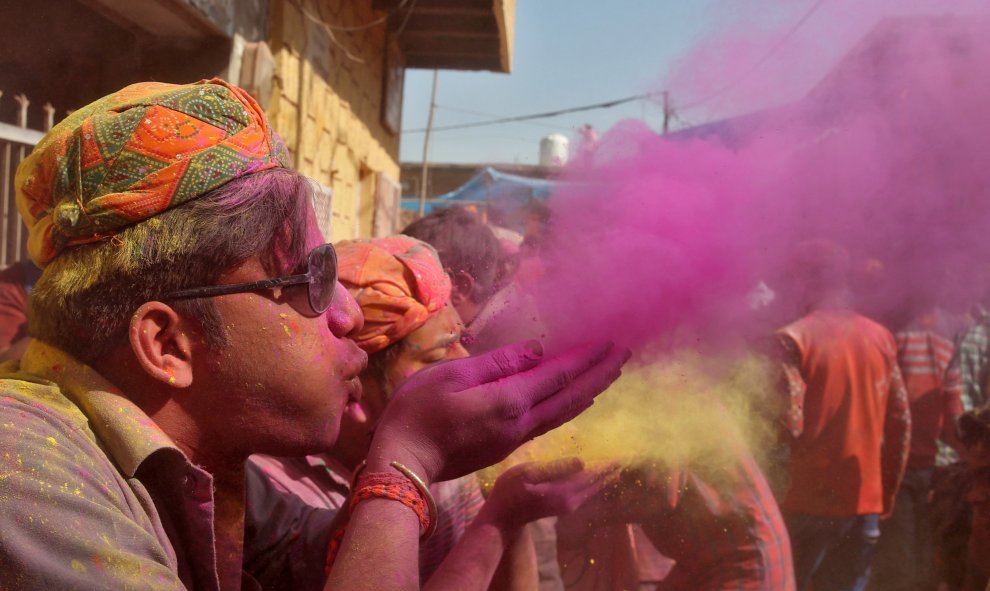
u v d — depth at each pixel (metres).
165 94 0.84
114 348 0.83
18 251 2.53
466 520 1.49
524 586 1.30
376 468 0.92
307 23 4.59
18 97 2.53
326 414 0.91
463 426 0.92
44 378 0.82
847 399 2.69
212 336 0.83
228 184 0.83
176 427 0.85
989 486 2.16
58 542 0.67
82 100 3.10
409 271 1.37
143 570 0.72
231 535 0.94
